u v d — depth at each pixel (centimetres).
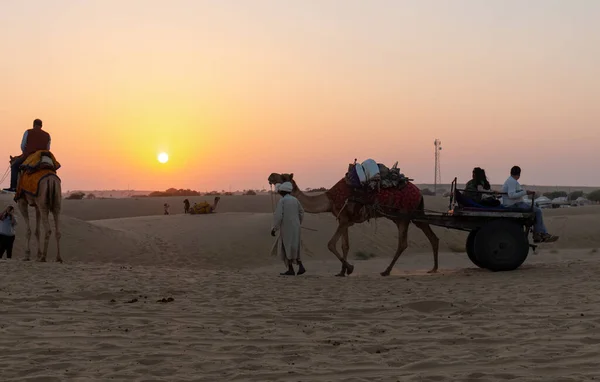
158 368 596
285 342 711
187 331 760
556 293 1038
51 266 1504
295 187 1581
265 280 1323
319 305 970
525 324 783
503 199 1514
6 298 985
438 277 1393
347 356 645
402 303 971
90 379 555
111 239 3019
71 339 711
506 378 553
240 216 3872
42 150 1816
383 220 3638
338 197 1554
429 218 1522
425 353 652
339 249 3111
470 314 877
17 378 558
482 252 1462
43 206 1755
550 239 1473
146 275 1334
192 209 4216
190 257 2894
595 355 618
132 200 8744
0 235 1980
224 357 643
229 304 972
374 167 1540
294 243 1545
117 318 838
